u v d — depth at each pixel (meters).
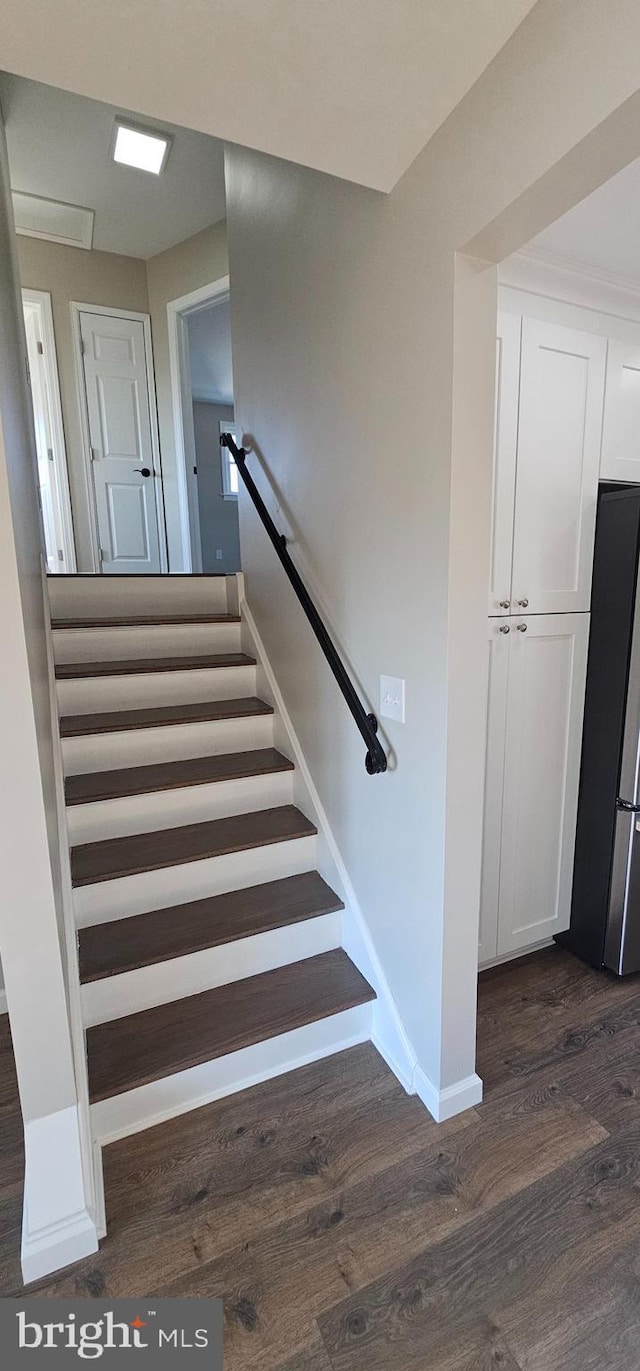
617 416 2.12
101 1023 1.80
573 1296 1.28
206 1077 1.74
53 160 3.05
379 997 1.92
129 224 3.70
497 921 2.25
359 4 0.99
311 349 1.99
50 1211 1.34
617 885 2.21
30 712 1.19
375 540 1.71
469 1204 1.47
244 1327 1.24
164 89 1.15
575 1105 1.74
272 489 2.40
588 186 1.10
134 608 2.98
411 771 1.65
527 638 2.08
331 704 2.09
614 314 2.04
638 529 2.01
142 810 2.19
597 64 0.97
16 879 1.23
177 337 4.12
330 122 1.26
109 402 4.22
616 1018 2.09
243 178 2.41
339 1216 1.45
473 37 1.08
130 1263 1.35
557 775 2.27
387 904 1.84
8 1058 1.95
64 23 1.00
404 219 1.45
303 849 2.26
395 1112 1.72
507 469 1.92
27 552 1.62
